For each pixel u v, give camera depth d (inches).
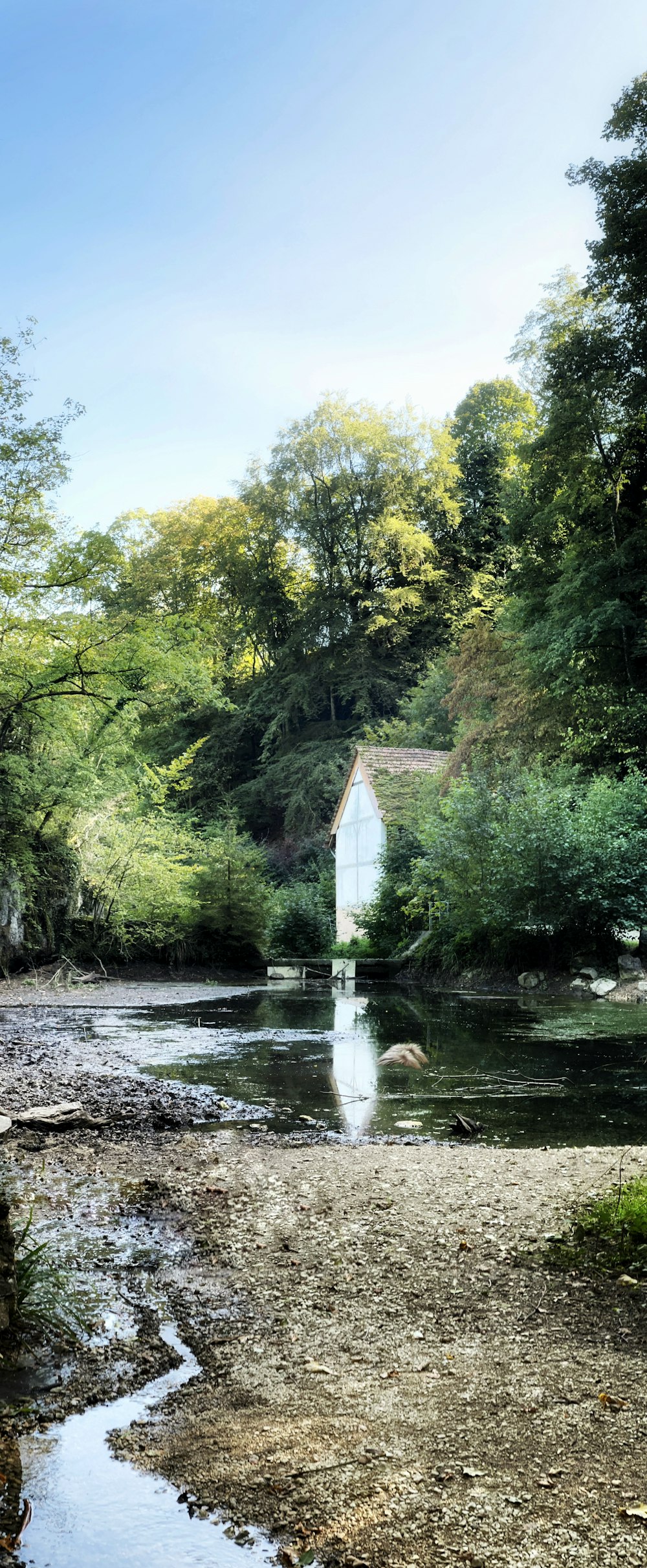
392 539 2018.9
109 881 930.7
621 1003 660.7
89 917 929.5
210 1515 99.6
